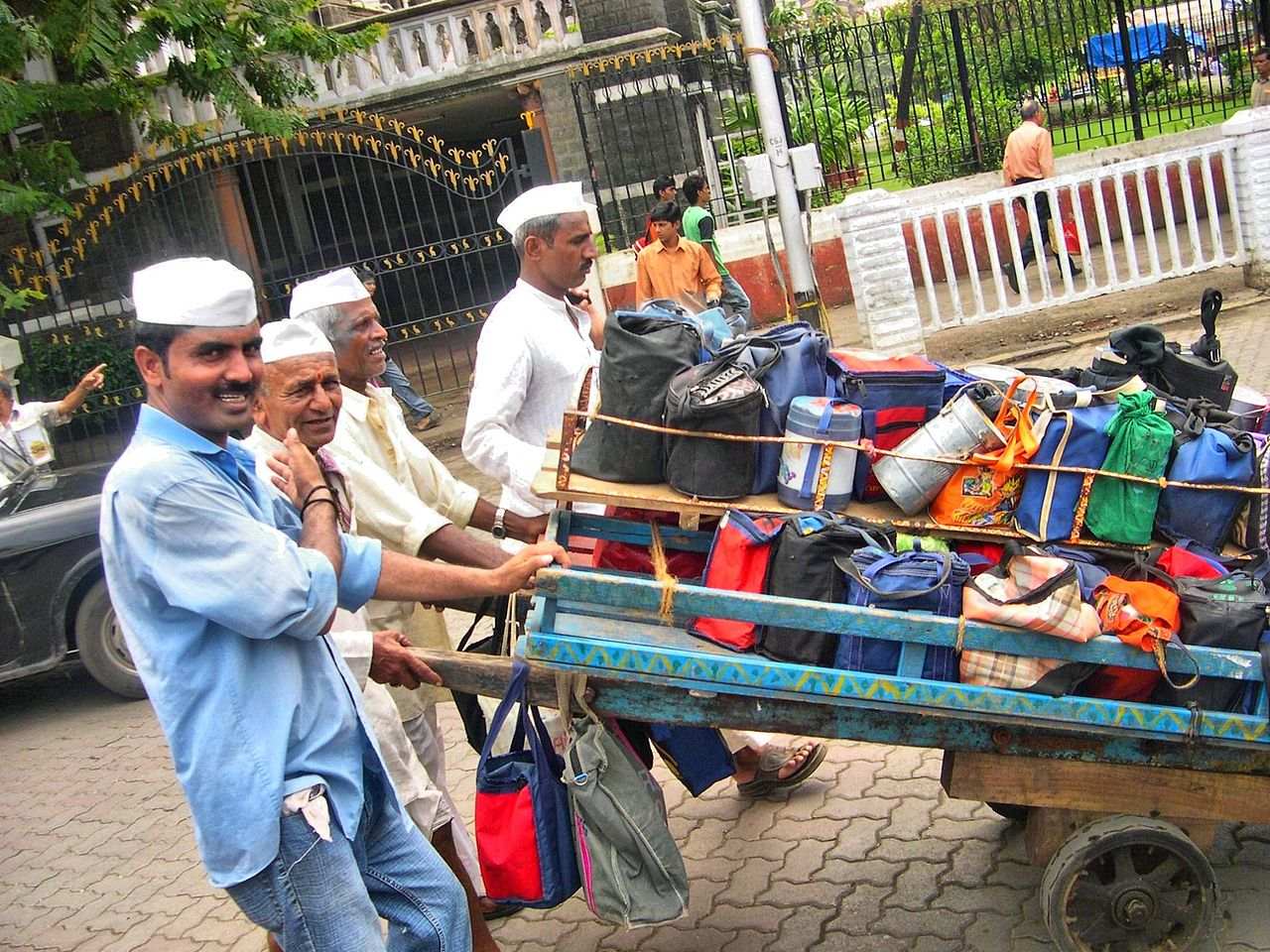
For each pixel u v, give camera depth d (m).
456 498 4.09
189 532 2.51
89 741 6.64
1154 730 3.20
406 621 3.94
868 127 17.64
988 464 3.37
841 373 3.53
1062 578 3.12
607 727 3.36
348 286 3.91
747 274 13.83
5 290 11.89
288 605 2.55
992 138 15.21
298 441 2.96
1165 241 13.35
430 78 15.95
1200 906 3.38
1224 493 3.41
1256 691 3.25
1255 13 15.04
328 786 2.67
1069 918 3.36
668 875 3.31
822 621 3.17
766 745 4.64
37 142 15.49
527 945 4.08
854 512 3.48
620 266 13.60
